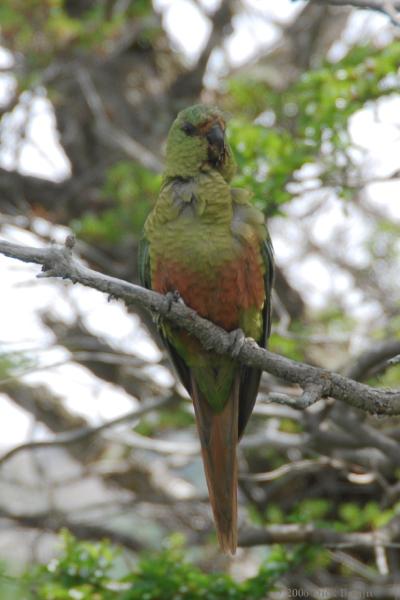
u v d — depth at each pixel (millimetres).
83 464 16672
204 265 9070
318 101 12391
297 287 17234
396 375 14398
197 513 15680
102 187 17094
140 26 17078
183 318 8648
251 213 9383
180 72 18250
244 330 9367
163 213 9211
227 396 9531
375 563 13867
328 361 15180
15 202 16922
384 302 16469
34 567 11969
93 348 14273
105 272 17078
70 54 16297
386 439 11500
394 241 17156
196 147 9406
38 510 15500
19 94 16047
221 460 9406
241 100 15203
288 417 11914
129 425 14602
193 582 10812
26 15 15430
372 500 14688
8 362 12148
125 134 17250
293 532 11180
